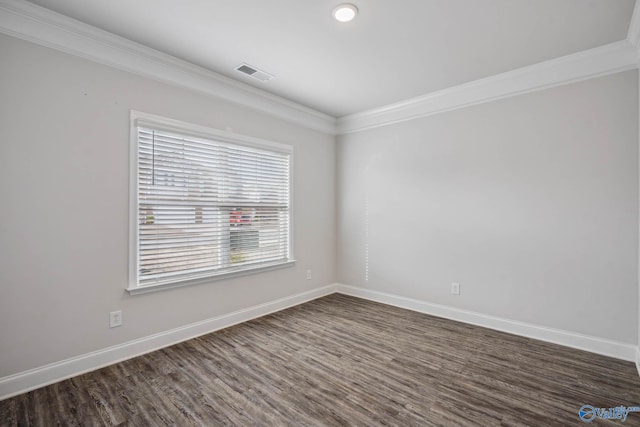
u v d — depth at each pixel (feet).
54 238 7.24
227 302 10.71
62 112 7.34
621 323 8.39
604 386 7.07
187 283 9.56
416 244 12.40
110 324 8.08
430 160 11.99
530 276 9.80
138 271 8.63
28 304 6.91
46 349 7.14
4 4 6.41
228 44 8.31
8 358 6.68
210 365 8.00
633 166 8.22
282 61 9.24
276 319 11.44
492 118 10.50
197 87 9.73
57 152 7.27
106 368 7.84
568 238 9.16
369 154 13.88
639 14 6.81
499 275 10.40
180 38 8.00
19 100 6.79
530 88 9.64
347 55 8.89
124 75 8.32
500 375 7.55
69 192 7.45
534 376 7.50
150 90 8.80
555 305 9.38
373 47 8.45
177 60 9.03
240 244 11.15
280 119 12.47
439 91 11.42
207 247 10.19
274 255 12.36
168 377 7.43
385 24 7.38
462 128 11.16
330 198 14.90
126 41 8.02
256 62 9.30
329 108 13.39
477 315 10.87
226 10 6.86
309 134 13.80
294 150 13.08
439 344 9.28
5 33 6.61
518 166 9.99
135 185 8.50
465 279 11.14
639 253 8.08
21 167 6.82
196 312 9.86
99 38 7.66
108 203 8.05
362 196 14.16
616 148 8.43
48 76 7.15
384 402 6.50
